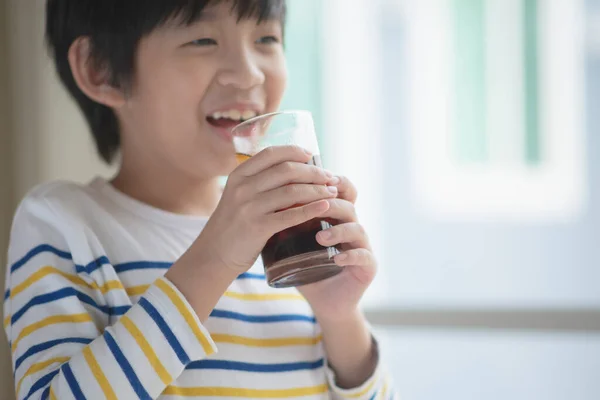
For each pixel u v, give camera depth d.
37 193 1.04
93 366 0.82
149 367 0.83
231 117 1.03
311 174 0.85
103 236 0.99
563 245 2.80
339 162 2.50
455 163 2.80
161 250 1.02
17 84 1.85
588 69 2.73
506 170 2.81
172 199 1.09
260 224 0.84
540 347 2.18
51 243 0.97
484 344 2.19
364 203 2.64
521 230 2.84
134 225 1.03
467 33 2.71
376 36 2.68
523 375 2.18
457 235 2.82
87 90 1.09
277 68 1.06
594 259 2.80
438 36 2.71
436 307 1.94
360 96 2.56
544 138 2.80
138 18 1.01
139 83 1.04
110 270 0.96
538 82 2.75
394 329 1.96
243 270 0.88
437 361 2.19
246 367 0.98
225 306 1.00
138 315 0.84
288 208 0.85
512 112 2.76
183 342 0.84
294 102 2.41
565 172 2.83
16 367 0.91
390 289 2.79
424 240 2.78
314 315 1.08
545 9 2.69
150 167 1.08
